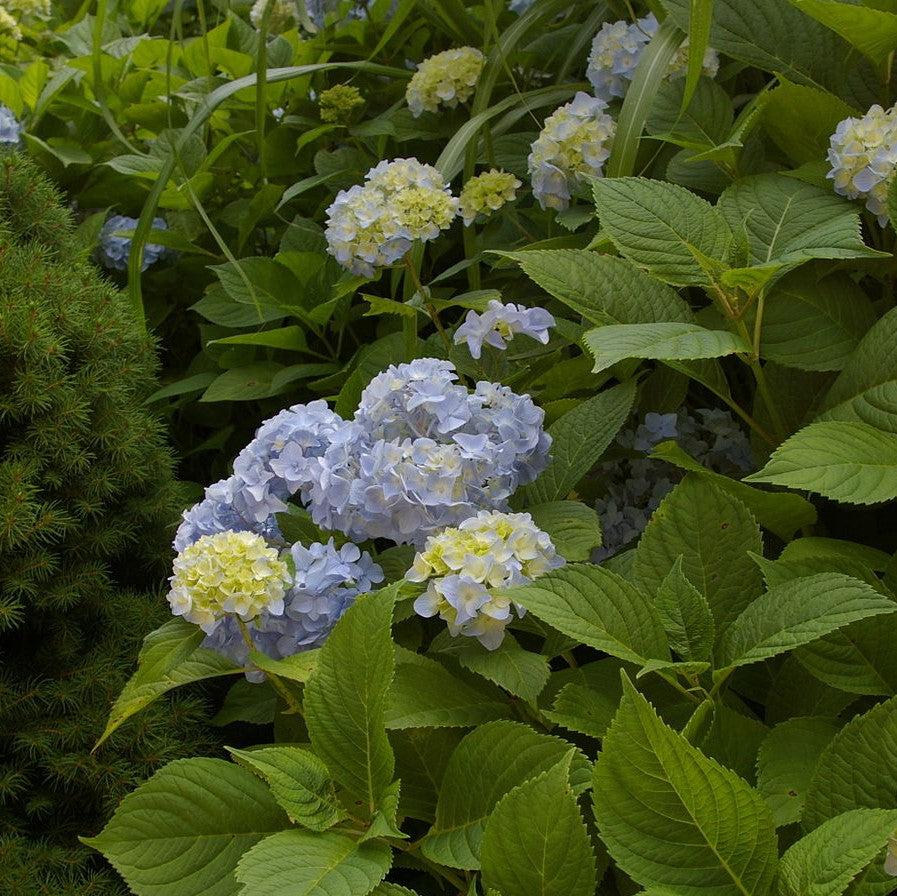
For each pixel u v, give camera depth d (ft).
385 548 5.43
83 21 8.48
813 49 4.99
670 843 3.37
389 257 5.13
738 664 3.68
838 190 4.60
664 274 4.33
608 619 3.78
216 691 5.28
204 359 6.72
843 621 3.59
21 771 4.70
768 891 3.37
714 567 4.06
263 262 6.20
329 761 3.76
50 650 4.88
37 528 4.71
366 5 7.18
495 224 6.04
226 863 3.81
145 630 4.97
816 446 3.92
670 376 5.13
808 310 4.55
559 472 4.63
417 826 4.49
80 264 5.55
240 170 7.31
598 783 3.35
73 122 7.81
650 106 5.11
